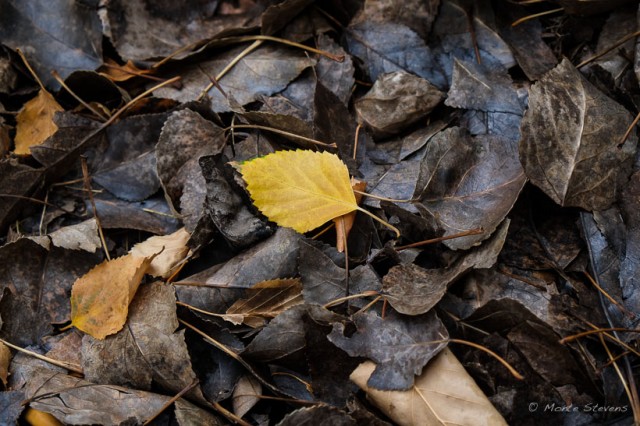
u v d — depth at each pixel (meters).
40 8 0.83
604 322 0.73
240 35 0.83
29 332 0.76
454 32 0.82
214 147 0.79
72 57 0.83
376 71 0.82
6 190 0.79
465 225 0.74
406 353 0.71
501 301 0.71
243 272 0.75
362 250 0.75
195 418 0.72
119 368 0.73
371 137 0.79
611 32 0.81
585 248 0.75
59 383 0.73
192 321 0.75
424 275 0.74
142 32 0.83
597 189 0.75
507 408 0.71
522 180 0.75
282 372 0.74
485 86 0.80
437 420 0.70
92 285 0.75
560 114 0.76
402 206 0.76
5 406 0.72
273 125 0.79
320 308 0.72
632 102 0.78
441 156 0.76
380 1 0.83
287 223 0.75
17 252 0.77
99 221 0.79
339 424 0.70
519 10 0.83
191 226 0.77
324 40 0.82
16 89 0.84
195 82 0.82
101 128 0.81
